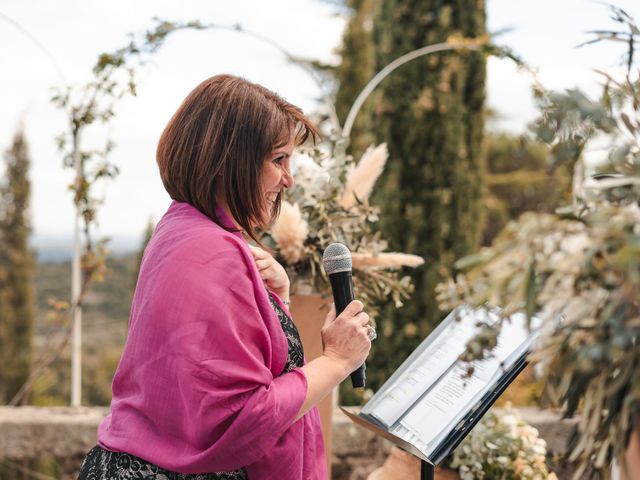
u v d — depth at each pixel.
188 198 1.55
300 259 2.28
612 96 1.29
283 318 1.66
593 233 1.12
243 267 1.46
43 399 7.07
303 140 1.67
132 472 1.48
